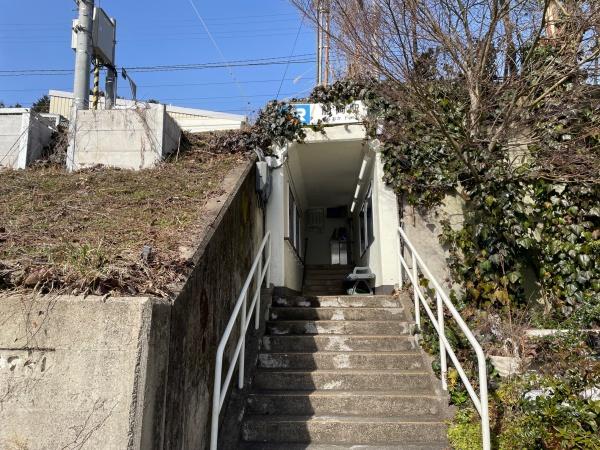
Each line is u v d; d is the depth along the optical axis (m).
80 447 2.32
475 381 4.60
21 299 2.55
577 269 5.87
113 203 4.89
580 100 6.11
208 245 3.79
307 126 7.54
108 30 8.99
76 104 7.62
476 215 6.52
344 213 13.20
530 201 6.46
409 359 5.31
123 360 2.41
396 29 5.58
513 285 6.00
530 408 4.00
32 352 2.48
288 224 8.08
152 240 3.67
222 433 4.16
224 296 4.41
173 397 2.85
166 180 5.71
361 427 4.33
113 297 2.59
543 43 6.36
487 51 6.21
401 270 6.89
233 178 5.61
